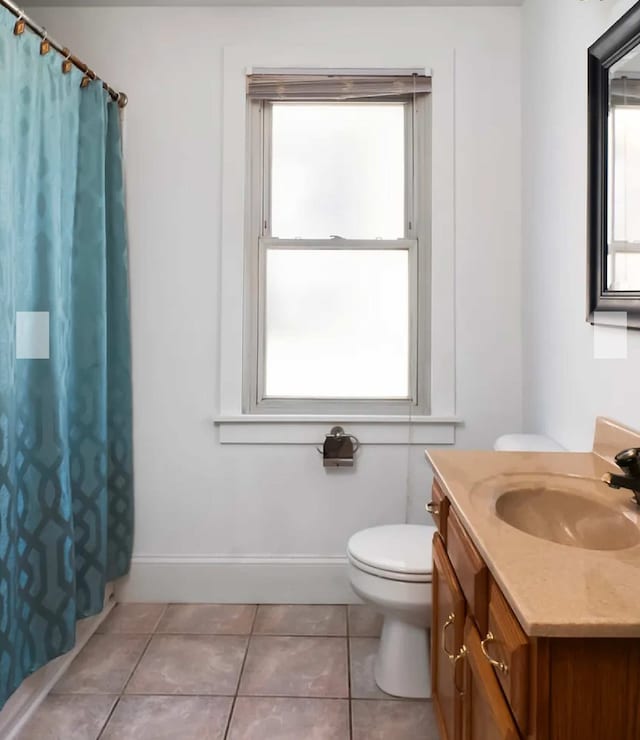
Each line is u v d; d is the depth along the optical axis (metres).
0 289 1.45
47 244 1.70
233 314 2.37
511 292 2.36
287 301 2.44
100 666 1.97
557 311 1.93
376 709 1.76
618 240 1.46
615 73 1.46
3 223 1.47
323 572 2.40
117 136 2.25
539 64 2.10
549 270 2.01
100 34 2.36
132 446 2.38
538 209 2.12
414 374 2.42
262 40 2.35
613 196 1.48
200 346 2.38
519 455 1.57
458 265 2.36
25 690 1.71
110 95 2.23
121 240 2.28
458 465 1.47
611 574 0.87
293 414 2.41
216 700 1.79
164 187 2.36
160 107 2.36
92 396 2.04
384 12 2.35
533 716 0.78
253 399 2.43
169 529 2.40
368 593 1.77
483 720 1.04
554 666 0.76
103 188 2.08
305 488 2.40
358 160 2.43
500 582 0.86
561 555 0.94
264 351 2.44
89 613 2.04
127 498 2.34
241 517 2.40
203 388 2.39
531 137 2.20
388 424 2.38
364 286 2.44
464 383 2.38
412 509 2.39
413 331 2.42
